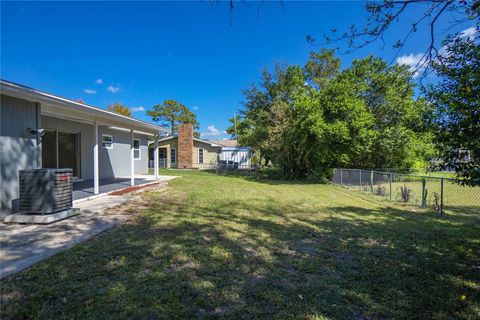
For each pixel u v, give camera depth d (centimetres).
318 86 2047
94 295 254
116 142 1418
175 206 711
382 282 299
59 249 371
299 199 889
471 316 237
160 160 2905
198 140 2827
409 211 705
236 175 2000
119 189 941
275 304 249
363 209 724
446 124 342
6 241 402
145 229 485
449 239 457
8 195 518
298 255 375
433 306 252
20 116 540
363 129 1370
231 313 233
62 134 1052
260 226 526
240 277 303
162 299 250
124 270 311
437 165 372
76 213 578
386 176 1258
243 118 2561
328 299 261
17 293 255
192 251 377
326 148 1440
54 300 245
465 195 1005
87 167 1177
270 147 1762
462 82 312
